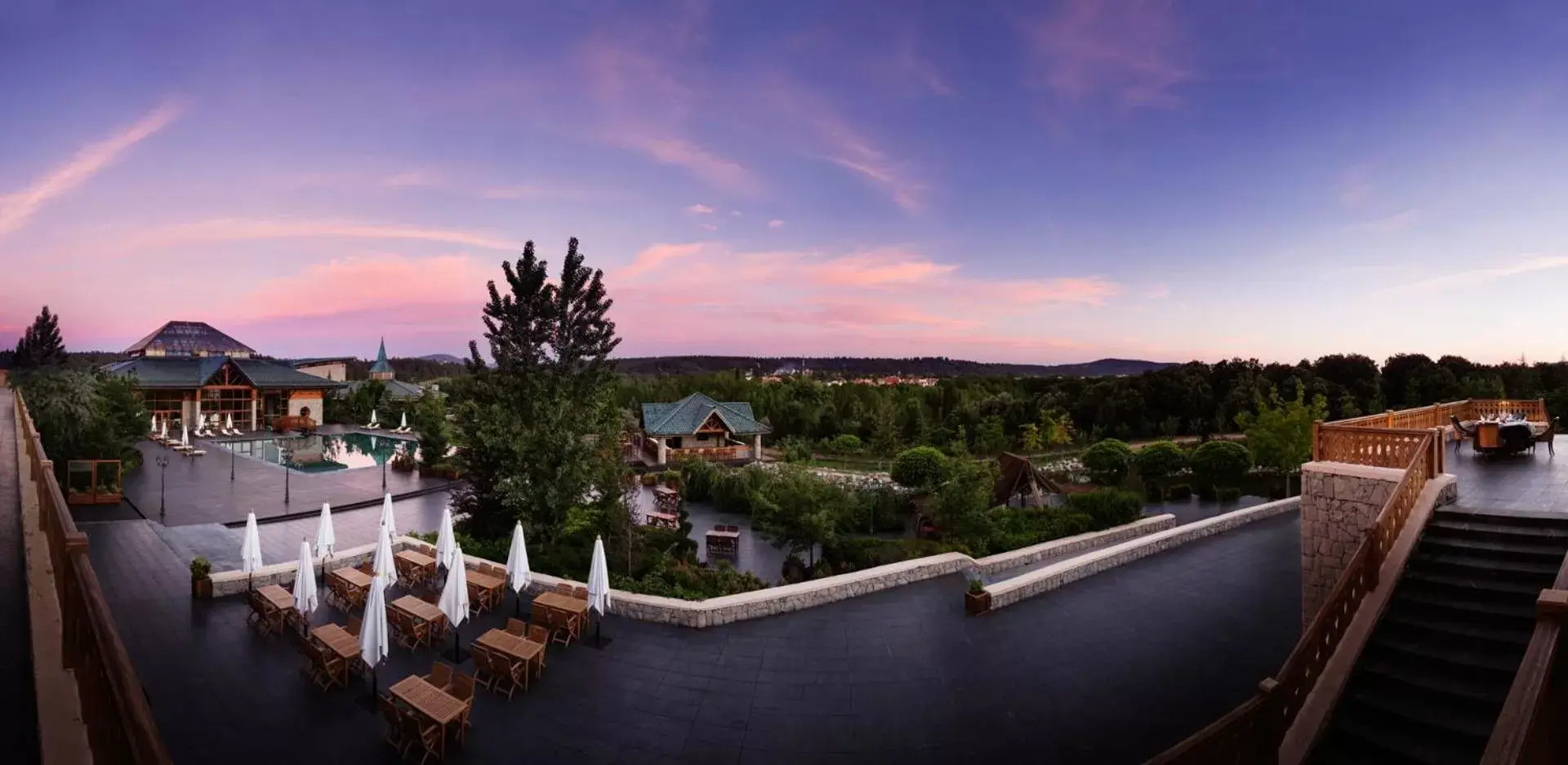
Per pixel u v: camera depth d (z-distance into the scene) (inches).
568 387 789.2
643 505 1167.6
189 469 1249.4
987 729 380.8
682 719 388.5
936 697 416.8
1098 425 2053.4
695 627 524.1
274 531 845.2
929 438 1887.3
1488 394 1781.5
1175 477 1465.3
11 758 194.1
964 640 505.0
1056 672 451.5
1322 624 324.2
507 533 772.6
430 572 601.9
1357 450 474.9
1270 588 633.6
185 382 1996.8
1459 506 426.0
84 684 204.1
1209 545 804.6
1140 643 501.7
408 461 1337.4
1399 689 316.5
